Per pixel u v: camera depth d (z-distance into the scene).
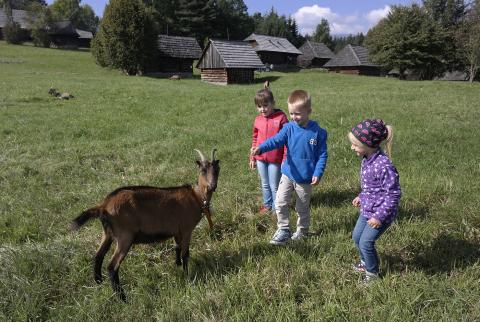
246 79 40.28
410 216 5.69
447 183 6.69
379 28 51.25
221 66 38.53
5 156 9.24
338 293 4.02
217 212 5.90
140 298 4.02
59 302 4.06
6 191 7.14
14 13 76.44
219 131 11.25
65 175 8.13
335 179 7.35
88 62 50.28
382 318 3.61
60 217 6.08
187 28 80.00
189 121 13.32
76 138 11.43
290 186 5.09
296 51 64.75
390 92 20.86
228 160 8.77
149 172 8.13
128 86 23.91
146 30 43.16
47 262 4.48
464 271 4.35
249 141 10.08
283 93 20.45
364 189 4.15
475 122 11.80
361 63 58.06
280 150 5.77
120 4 41.59
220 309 3.88
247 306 3.89
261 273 4.38
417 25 47.28
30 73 32.22
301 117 4.88
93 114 14.74
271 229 5.51
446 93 20.11
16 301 3.93
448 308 3.71
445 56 48.44
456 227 5.30
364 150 4.07
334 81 37.28
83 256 4.71
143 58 43.09
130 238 3.97
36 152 9.64
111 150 9.80
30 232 5.54
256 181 7.36
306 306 3.87
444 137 10.04
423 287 4.00
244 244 5.14
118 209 3.86
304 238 5.18
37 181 7.68
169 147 9.79
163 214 4.12
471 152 8.88
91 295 4.11
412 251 4.86
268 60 62.16
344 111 13.51
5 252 4.66
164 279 4.45
